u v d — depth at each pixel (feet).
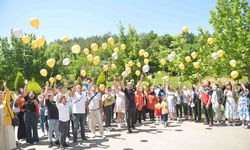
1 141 26.40
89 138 31.63
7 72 99.60
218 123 38.75
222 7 53.21
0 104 27.17
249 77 51.26
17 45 103.50
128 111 34.01
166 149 25.59
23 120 31.07
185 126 37.60
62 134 26.71
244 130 33.37
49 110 28.09
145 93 44.11
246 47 49.47
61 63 112.27
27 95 30.81
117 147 26.96
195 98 40.70
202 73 57.41
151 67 96.48
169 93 42.60
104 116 39.19
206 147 25.88
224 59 50.96
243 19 51.55
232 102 36.81
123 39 80.89
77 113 29.63
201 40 59.41
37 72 104.42
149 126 38.63
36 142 30.58
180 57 65.31
